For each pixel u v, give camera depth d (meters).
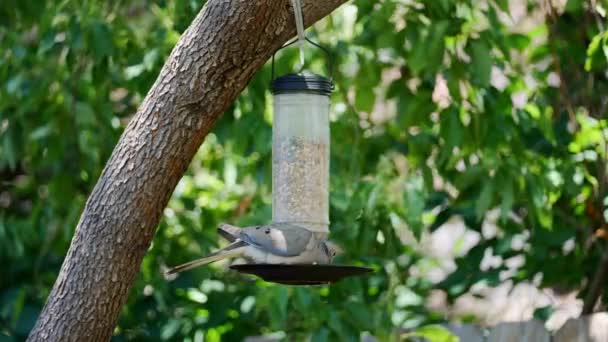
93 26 9.28
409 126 9.40
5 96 9.74
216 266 10.56
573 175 9.40
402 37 8.95
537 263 9.95
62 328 6.12
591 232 9.91
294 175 6.89
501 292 11.59
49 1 10.44
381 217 9.35
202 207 10.69
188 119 6.07
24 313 10.09
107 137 9.95
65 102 9.75
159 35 9.52
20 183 11.71
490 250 10.14
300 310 8.77
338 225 9.54
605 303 10.09
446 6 8.91
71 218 9.82
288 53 9.31
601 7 9.43
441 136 9.12
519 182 9.03
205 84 6.04
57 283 6.20
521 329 8.72
